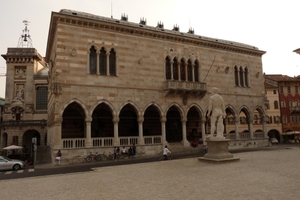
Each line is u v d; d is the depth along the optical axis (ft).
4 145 214.07
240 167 62.85
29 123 212.23
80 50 102.94
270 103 218.59
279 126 215.72
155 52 121.19
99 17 112.78
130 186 47.19
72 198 40.45
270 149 127.75
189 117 155.12
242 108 146.41
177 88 119.96
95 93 104.22
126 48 113.91
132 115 137.39
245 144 143.23
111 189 45.47
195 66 134.10
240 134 144.87
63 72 98.53
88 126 101.45
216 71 138.72
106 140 106.32
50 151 118.32
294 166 63.41
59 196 42.24
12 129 210.18
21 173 79.10
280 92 219.61
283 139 211.82
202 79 133.49
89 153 99.40
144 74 116.88
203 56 135.85
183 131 125.29
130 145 108.78
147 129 141.08
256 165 65.77
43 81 220.84
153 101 117.70
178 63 127.44
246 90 148.77
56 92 95.76
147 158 103.96
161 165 73.20
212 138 74.74
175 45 127.54
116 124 107.65
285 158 80.84
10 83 219.41
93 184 50.98
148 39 120.06
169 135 146.51
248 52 152.25
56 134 95.40
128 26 113.29
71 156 96.17
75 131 122.62
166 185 46.26
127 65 113.19
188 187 43.83
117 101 108.78
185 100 125.90
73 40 102.06
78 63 101.96
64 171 76.23
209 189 41.73
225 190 40.70
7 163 93.30
